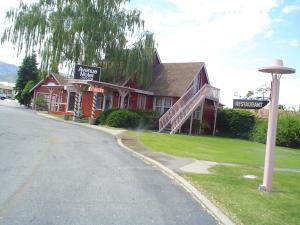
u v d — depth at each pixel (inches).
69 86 1702.8
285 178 565.9
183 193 408.8
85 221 284.7
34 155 553.3
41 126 1026.7
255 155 901.2
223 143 1188.5
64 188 377.4
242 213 344.2
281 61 457.1
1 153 540.7
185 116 1429.6
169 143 940.0
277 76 456.4
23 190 355.6
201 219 319.3
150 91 1680.6
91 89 1405.0
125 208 328.8
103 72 1660.9
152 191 402.9
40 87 2229.3
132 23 1637.6
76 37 1626.5
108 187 400.2
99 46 1619.1
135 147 785.6
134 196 373.4
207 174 531.2
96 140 843.4
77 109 1537.9
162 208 341.4
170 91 1638.8
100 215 302.8
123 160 596.1
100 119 1380.4
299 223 329.4
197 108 1594.5
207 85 1572.3
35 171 442.9
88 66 1478.8
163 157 671.1
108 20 1615.4
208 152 838.5
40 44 1653.5
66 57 1649.9
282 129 1395.2
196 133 1577.3
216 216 331.3
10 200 320.8
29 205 311.7
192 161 652.7
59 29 1603.1
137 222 294.4
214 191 423.8
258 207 370.0
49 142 720.3
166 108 1654.8
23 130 871.7
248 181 499.8
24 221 273.3
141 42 1631.4
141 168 538.9
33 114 1601.9
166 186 435.5
